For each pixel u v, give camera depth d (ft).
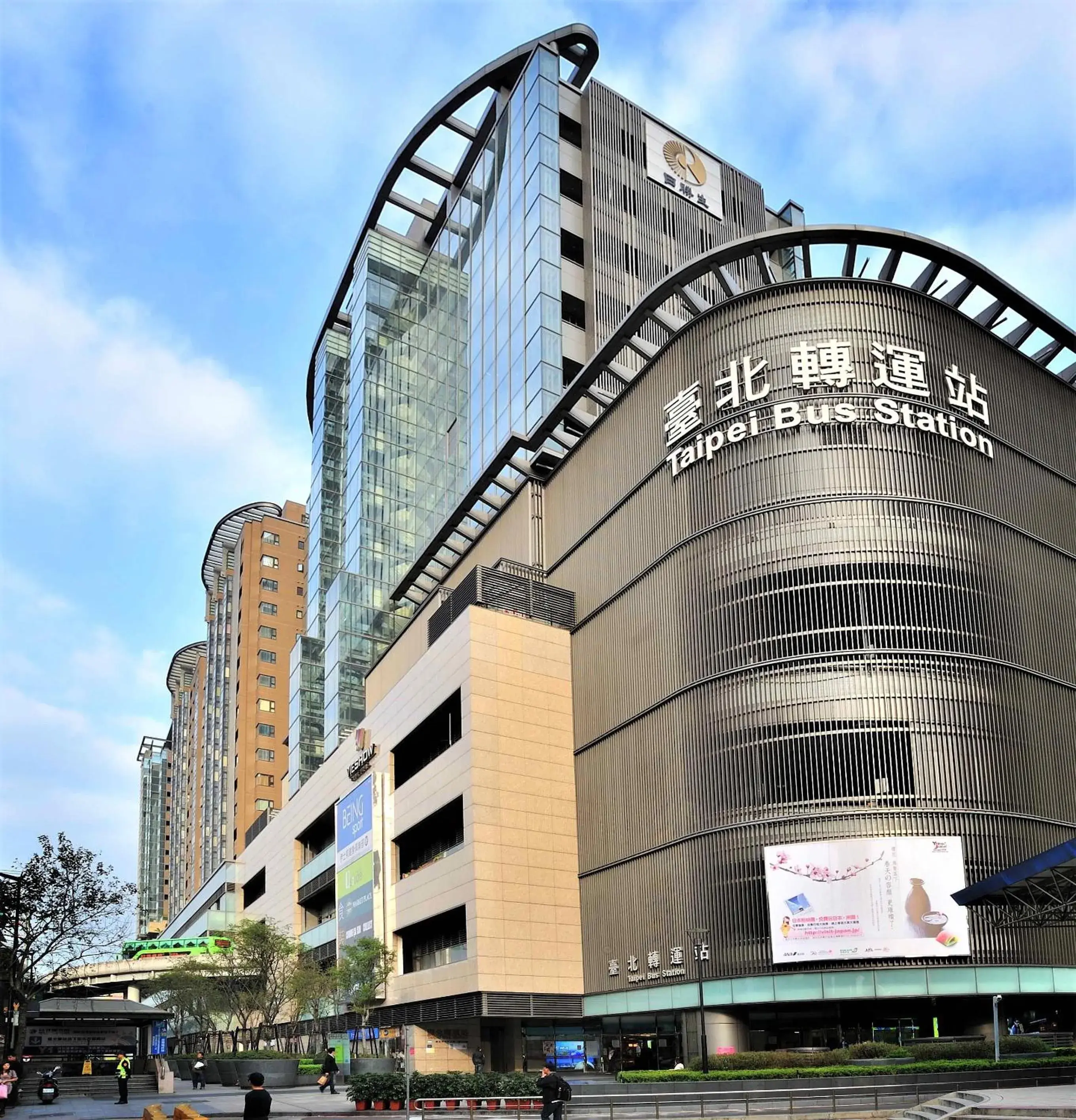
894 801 151.12
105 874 210.38
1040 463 182.50
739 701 163.73
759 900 154.51
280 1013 307.37
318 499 379.96
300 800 310.45
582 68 311.27
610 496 200.95
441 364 340.18
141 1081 191.11
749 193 334.65
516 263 291.58
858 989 146.30
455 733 205.67
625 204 297.12
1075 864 114.42
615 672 191.42
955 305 196.24
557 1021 191.21
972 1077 120.06
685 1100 118.93
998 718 158.30
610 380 264.31
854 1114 112.88
